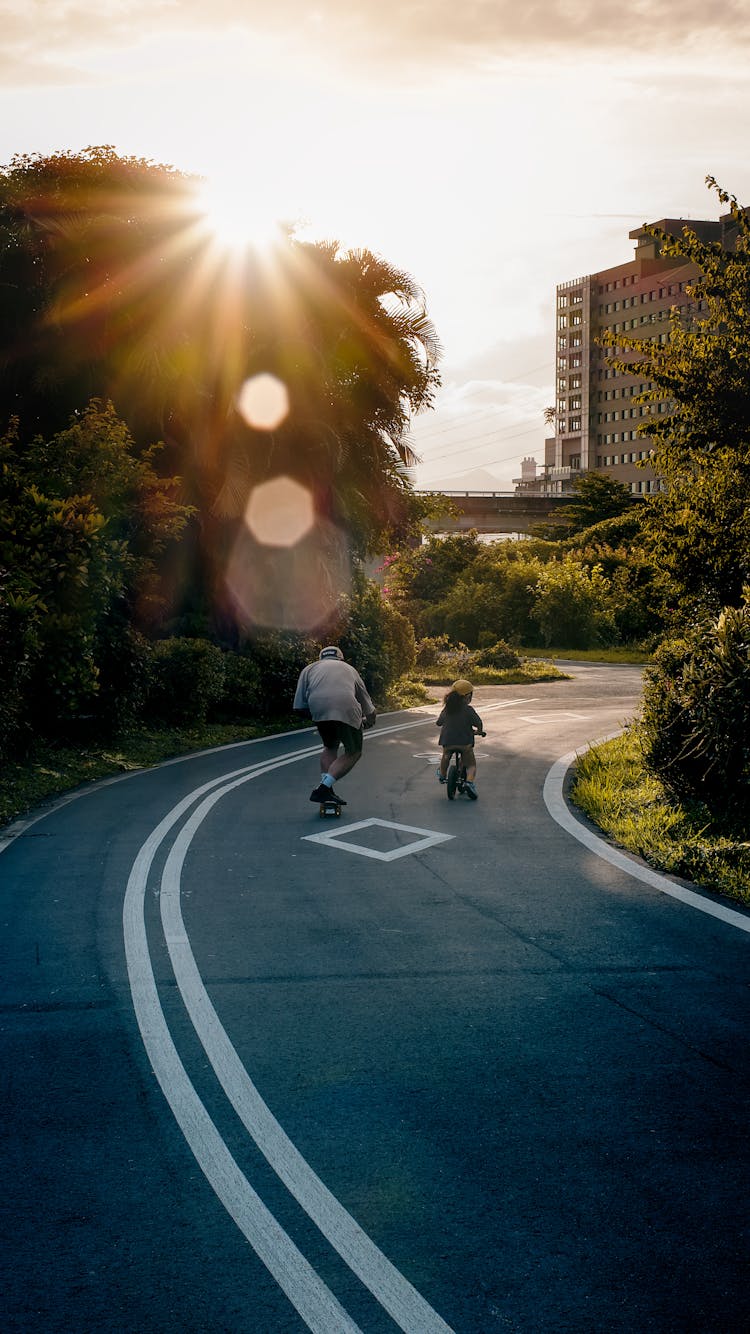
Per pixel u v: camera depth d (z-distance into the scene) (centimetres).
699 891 812
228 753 1728
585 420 16100
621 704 2795
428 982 597
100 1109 437
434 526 7300
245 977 604
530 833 1041
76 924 704
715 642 1128
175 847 954
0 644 1210
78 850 936
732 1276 326
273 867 883
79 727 1619
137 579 1898
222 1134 416
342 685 1144
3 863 883
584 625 6178
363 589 2997
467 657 4341
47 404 2400
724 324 1433
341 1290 318
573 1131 420
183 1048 502
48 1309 308
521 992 582
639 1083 465
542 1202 367
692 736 1055
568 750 1781
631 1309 310
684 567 1445
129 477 1792
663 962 634
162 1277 324
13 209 2320
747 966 627
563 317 16762
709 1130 421
